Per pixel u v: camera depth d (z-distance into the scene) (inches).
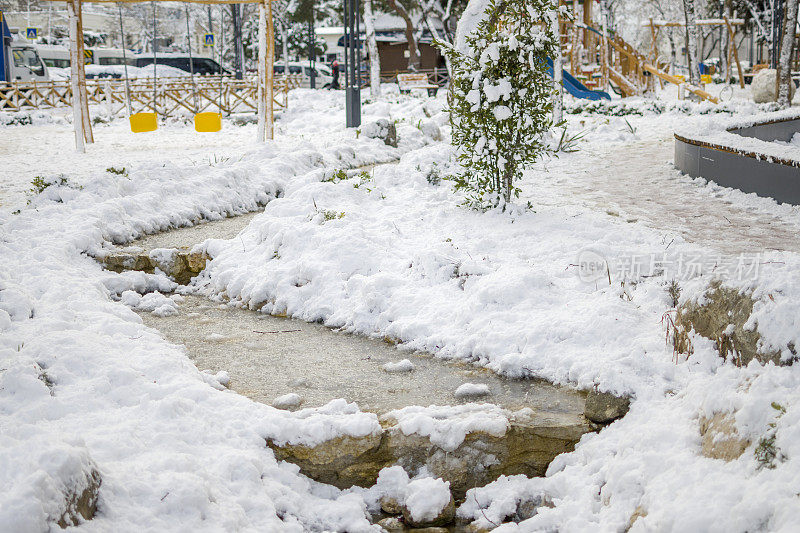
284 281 258.5
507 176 310.7
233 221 351.9
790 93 794.8
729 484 123.9
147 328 224.2
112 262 284.8
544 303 219.0
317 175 370.6
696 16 1323.8
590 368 183.8
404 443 163.9
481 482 163.9
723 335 165.9
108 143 600.7
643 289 223.3
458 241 274.1
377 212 323.6
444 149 441.4
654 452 143.3
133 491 130.8
